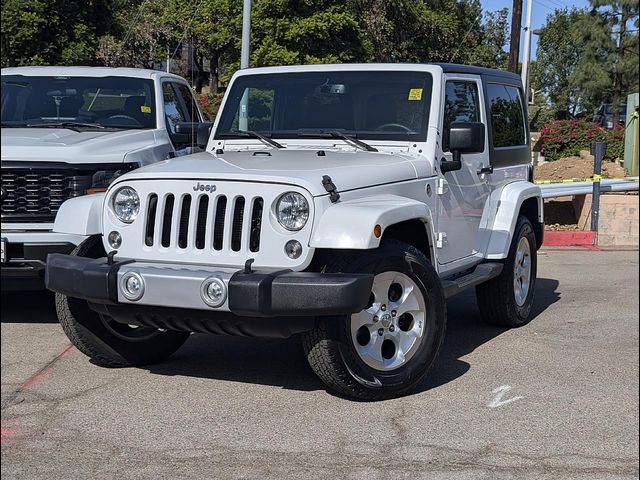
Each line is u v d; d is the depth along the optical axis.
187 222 5.16
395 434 4.77
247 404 5.29
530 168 8.34
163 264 5.16
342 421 4.97
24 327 7.36
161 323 5.23
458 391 5.57
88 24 18.69
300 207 4.91
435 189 6.03
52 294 8.68
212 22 22.36
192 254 5.10
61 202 7.02
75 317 5.77
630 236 13.80
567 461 4.41
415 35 26.78
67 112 8.67
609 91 18.61
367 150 6.10
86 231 5.61
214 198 5.05
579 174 17.69
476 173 6.86
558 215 15.29
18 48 17.50
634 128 16.39
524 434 4.79
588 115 20.64
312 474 4.23
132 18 21.20
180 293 4.87
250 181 5.01
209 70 33.69
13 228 6.90
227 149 6.51
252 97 6.65
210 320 5.00
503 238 7.07
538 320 7.86
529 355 6.54
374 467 4.32
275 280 4.71
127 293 5.02
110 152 7.36
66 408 5.23
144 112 8.62
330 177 5.07
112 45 18.81
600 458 4.46
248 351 6.62
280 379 5.83
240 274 4.77
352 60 20.84
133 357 6.06
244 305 4.71
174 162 5.57
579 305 8.56
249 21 14.16
